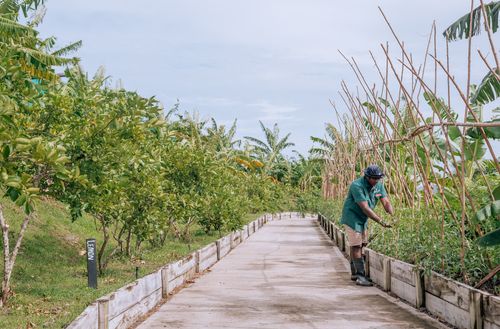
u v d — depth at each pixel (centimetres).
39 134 771
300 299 809
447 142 667
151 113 814
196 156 1490
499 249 620
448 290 632
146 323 659
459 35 859
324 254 1501
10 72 621
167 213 1308
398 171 956
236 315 699
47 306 741
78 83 875
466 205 736
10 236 1180
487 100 763
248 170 5162
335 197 2591
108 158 787
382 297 823
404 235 850
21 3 1220
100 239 1493
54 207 1545
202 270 1134
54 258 1158
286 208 4872
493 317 523
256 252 1562
